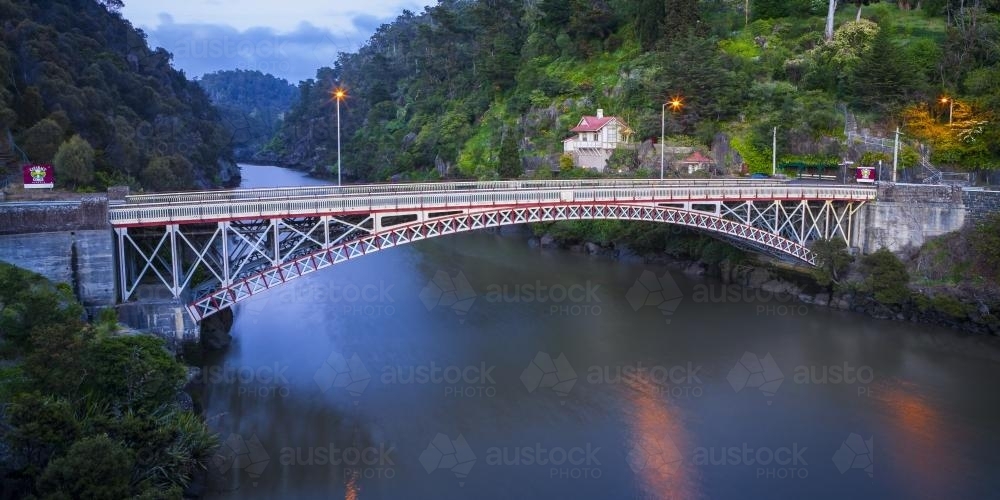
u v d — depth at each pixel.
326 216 49.19
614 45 126.12
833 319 61.44
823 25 111.31
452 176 125.81
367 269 78.88
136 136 106.00
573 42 132.12
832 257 64.31
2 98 79.06
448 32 164.75
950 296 58.34
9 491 27.48
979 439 39.59
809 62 100.00
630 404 43.84
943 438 39.72
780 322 60.62
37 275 41.75
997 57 89.62
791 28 112.50
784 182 74.25
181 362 44.78
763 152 92.12
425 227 52.34
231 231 47.38
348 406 43.22
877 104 88.44
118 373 33.88
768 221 71.94
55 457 27.41
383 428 40.41
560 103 118.75
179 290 46.00
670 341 55.41
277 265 48.00
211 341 52.56
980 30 92.44
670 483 34.91
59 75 98.12
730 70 103.19
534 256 87.12
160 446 31.09
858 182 75.12
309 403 43.50
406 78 195.75
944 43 95.62
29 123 85.56
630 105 110.06
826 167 87.12
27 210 42.94
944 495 34.00
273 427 40.28
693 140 98.31
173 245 45.78
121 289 46.38
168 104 135.25
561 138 112.88
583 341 55.31
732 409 43.34
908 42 99.44
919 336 56.78
